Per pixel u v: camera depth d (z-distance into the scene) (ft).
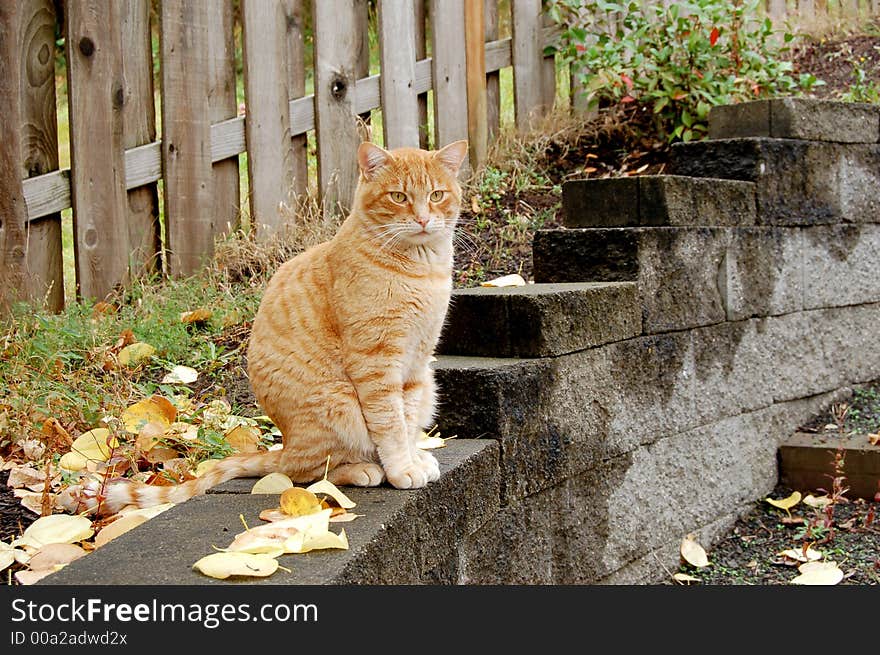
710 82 19.53
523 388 11.05
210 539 7.48
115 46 15.79
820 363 16.99
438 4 19.52
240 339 15.07
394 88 19.03
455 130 20.07
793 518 14.94
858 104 17.62
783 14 26.73
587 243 13.70
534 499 11.32
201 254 17.02
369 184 9.41
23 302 14.65
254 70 17.17
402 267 9.24
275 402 9.36
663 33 20.02
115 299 15.83
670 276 13.80
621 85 20.57
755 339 15.53
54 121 15.62
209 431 11.89
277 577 6.64
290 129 17.83
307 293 9.39
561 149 21.25
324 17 17.92
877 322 18.35
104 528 8.84
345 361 9.12
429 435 10.94
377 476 8.96
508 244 17.78
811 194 16.66
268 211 17.58
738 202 15.23
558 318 11.73
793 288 16.30
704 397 14.51
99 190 15.75
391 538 7.81
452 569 9.33
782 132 16.38
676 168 16.46
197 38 16.60
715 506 14.74
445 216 9.73
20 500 10.44
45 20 15.30
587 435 12.24
